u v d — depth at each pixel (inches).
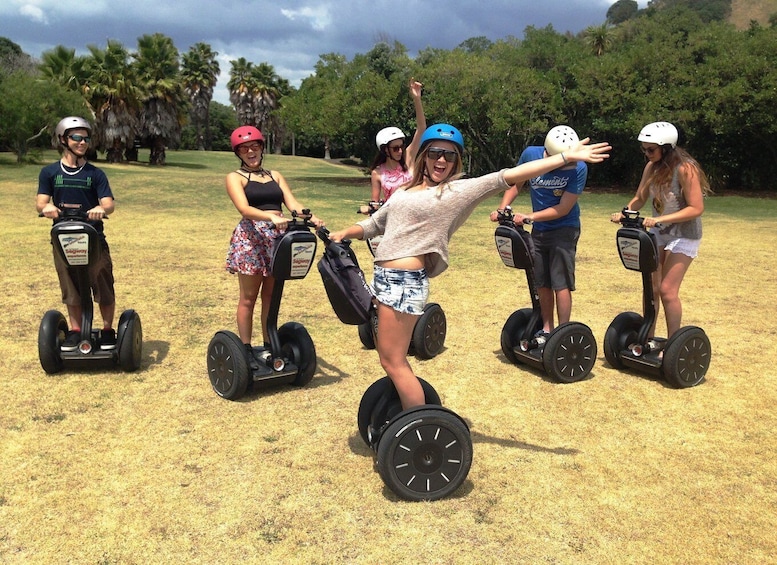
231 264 177.2
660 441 153.9
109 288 193.9
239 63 2598.4
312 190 954.7
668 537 115.5
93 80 1525.6
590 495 129.4
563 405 175.6
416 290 120.9
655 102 943.7
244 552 109.5
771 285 334.0
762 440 154.9
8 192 767.1
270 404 172.1
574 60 1127.6
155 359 205.3
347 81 1200.2
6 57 1930.4
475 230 525.0
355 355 214.7
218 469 136.9
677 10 1669.5
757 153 1050.1
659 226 195.2
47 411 163.6
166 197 749.3
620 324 203.9
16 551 108.6
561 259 199.6
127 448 145.3
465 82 1023.0
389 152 220.4
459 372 201.5
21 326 236.5
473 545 112.6
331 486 131.3
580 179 186.1
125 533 114.0
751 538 115.6
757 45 953.5
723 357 217.3
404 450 123.1
